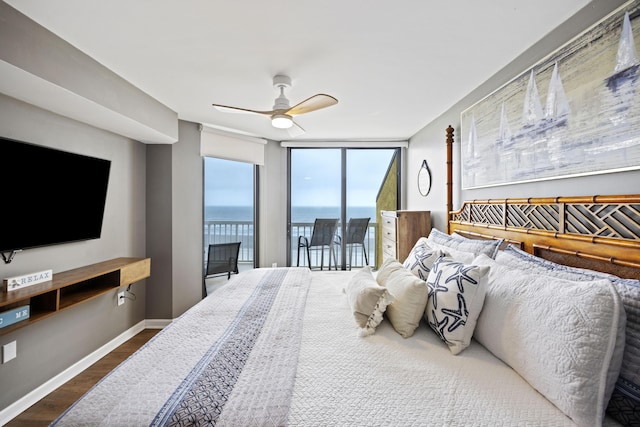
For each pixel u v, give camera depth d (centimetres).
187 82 231
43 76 161
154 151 328
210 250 369
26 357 196
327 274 278
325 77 222
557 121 156
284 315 167
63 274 220
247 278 246
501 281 132
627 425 88
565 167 151
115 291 282
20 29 148
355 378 110
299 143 445
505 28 160
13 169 184
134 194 310
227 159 390
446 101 272
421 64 201
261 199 444
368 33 165
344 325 159
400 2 139
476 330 135
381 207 462
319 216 468
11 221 183
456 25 158
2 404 183
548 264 136
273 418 88
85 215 241
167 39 171
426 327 156
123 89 225
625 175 125
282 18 151
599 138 133
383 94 255
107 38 171
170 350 127
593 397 85
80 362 240
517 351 109
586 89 138
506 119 198
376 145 436
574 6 142
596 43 133
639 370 87
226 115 318
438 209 318
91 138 253
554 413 92
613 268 126
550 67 160
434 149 331
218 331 146
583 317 92
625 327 90
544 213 166
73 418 88
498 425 87
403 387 105
